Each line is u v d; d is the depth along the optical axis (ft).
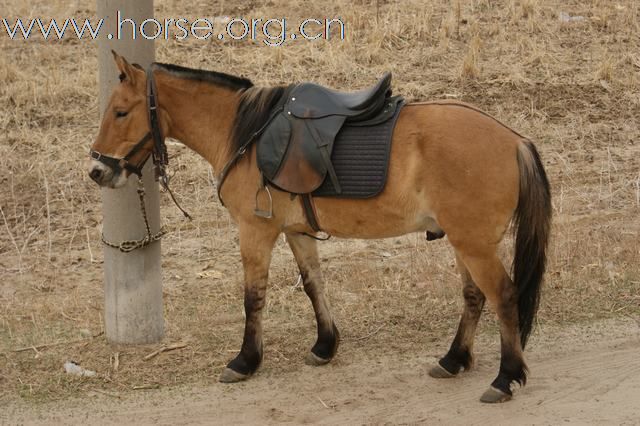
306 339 21.30
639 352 20.31
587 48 38.37
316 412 17.99
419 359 20.24
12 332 21.71
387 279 24.20
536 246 17.28
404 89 34.71
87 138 31.94
